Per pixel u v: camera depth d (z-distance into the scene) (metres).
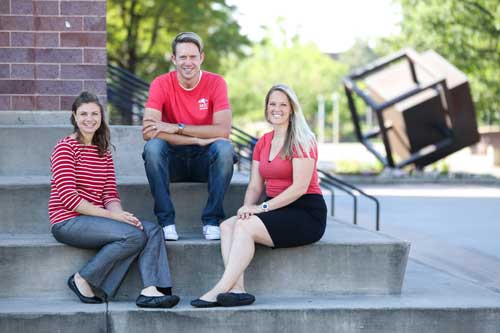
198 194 6.57
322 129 70.38
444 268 8.16
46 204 6.40
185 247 5.90
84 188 5.78
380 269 6.01
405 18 25.45
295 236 5.81
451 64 23.25
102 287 5.66
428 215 13.63
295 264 5.95
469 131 21.81
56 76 7.82
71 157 5.71
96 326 5.38
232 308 5.49
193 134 6.26
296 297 5.93
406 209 14.80
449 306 5.62
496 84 25.11
